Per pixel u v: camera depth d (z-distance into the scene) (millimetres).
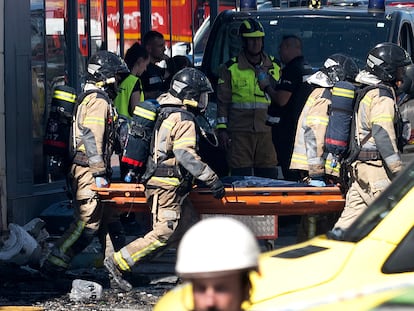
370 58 31906
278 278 16312
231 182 33719
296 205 33000
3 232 38188
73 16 47594
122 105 42906
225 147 42875
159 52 46062
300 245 18250
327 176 33562
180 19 61281
